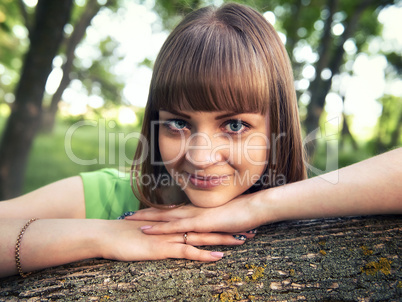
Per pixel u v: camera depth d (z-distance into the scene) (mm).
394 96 16953
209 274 833
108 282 832
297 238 888
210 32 900
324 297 794
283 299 793
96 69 10766
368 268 814
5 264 871
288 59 1135
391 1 6906
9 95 16094
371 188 862
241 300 797
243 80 864
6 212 1136
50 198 1268
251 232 921
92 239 896
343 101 12609
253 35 944
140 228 941
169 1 6793
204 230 902
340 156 9164
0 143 4137
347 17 7273
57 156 8297
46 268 897
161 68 925
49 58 3930
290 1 7766
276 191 929
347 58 11828
